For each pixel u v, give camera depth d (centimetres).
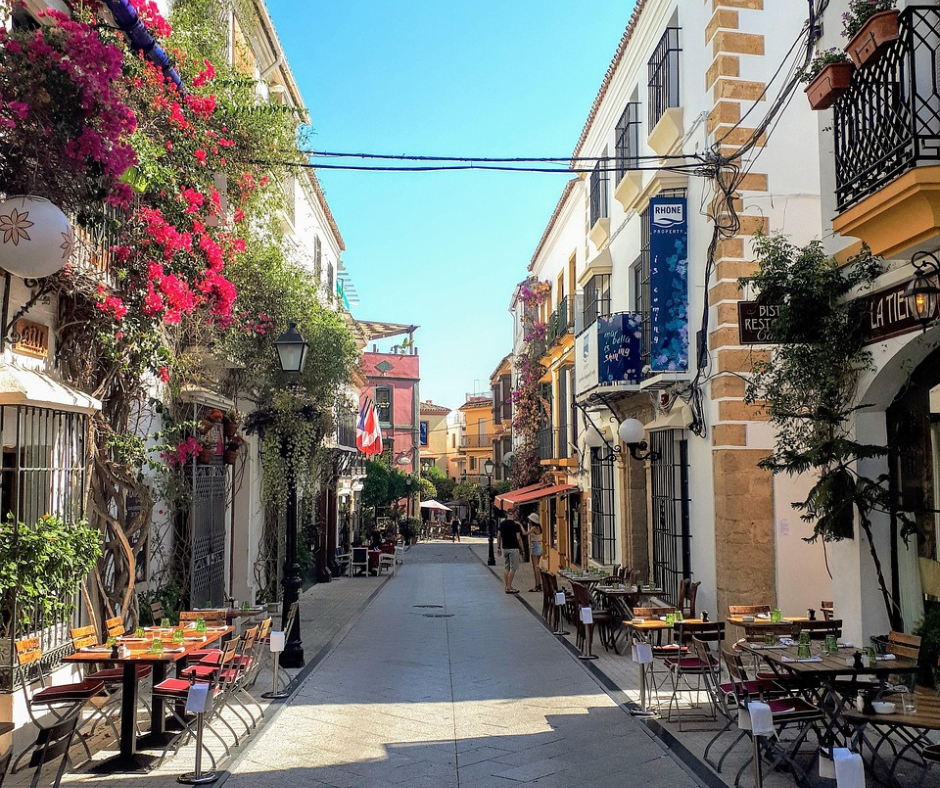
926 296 633
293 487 1152
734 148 1160
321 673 1083
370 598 2005
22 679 645
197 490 1164
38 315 740
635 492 1667
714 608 1176
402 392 5541
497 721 837
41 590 620
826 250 875
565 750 734
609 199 1894
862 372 810
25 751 641
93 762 684
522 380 3103
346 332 1609
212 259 899
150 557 1024
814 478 1136
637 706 876
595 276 1881
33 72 609
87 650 717
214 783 642
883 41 635
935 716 576
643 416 1541
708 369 1195
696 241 1262
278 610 1653
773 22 1181
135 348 823
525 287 3053
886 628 808
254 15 1443
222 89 1077
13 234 591
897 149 625
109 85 651
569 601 1450
